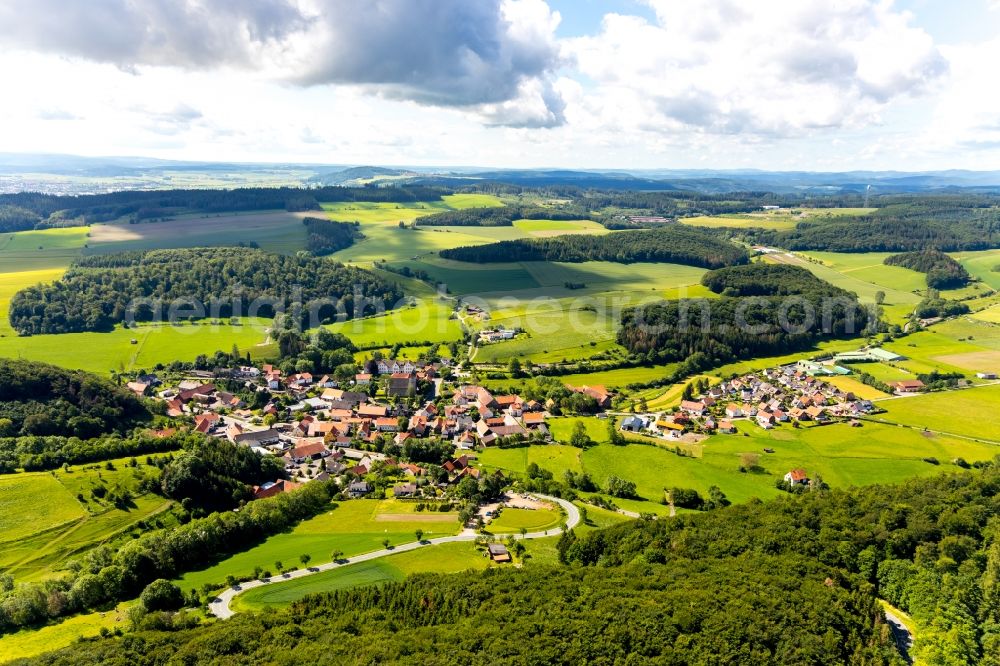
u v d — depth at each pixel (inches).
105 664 3152.1
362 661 2955.2
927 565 3718.0
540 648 2972.4
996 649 3046.3
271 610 3863.2
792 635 3021.7
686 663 2871.6
